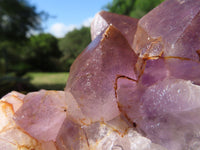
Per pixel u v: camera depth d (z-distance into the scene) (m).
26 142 0.08
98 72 0.07
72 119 0.07
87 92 0.07
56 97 0.08
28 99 0.08
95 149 0.07
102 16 0.11
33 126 0.08
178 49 0.07
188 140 0.06
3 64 1.95
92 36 0.12
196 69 0.07
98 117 0.07
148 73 0.07
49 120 0.08
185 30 0.07
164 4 0.08
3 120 0.08
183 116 0.06
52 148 0.08
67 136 0.07
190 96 0.06
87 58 0.07
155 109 0.06
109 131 0.07
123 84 0.07
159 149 0.06
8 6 1.83
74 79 0.07
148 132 0.06
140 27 0.08
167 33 0.07
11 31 1.96
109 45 0.07
